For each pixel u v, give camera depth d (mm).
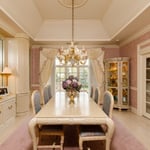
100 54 7184
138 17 3854
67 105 3184
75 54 3922
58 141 3238
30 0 3965
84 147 2969
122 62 6145
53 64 7320
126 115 5391
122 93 6148
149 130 3932
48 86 4645
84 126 2764
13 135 3604
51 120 2377
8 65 5199
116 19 4781
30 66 7262
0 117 3816
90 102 3498
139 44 5215
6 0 3277
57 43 6980
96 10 4855
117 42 6844
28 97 5652
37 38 6355
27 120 4762
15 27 4582
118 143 3186
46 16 5352
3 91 4672
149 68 4879
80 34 6219
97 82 7137
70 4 4457
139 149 2939
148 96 4961
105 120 2406
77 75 7500
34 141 2475
